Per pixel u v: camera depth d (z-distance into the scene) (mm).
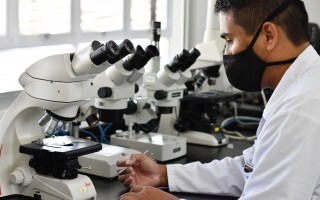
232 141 3004
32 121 1908
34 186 1835
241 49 1590
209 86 3305
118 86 2232
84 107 2305
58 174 1806
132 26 3574
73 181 1784
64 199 1760
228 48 1648
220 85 3686
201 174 2006
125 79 2230
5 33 2631
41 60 1762
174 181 1984
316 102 1350
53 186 1787
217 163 2041
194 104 2928
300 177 1304
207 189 1981
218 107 3088
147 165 1996
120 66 2191
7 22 2631
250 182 1411
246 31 1565
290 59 1548
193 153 2672
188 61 2551
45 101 1746
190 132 2914
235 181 1970
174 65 2547
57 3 2920
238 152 2717
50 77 1727
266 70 1593
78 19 3088
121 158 2148
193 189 1985
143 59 2201
